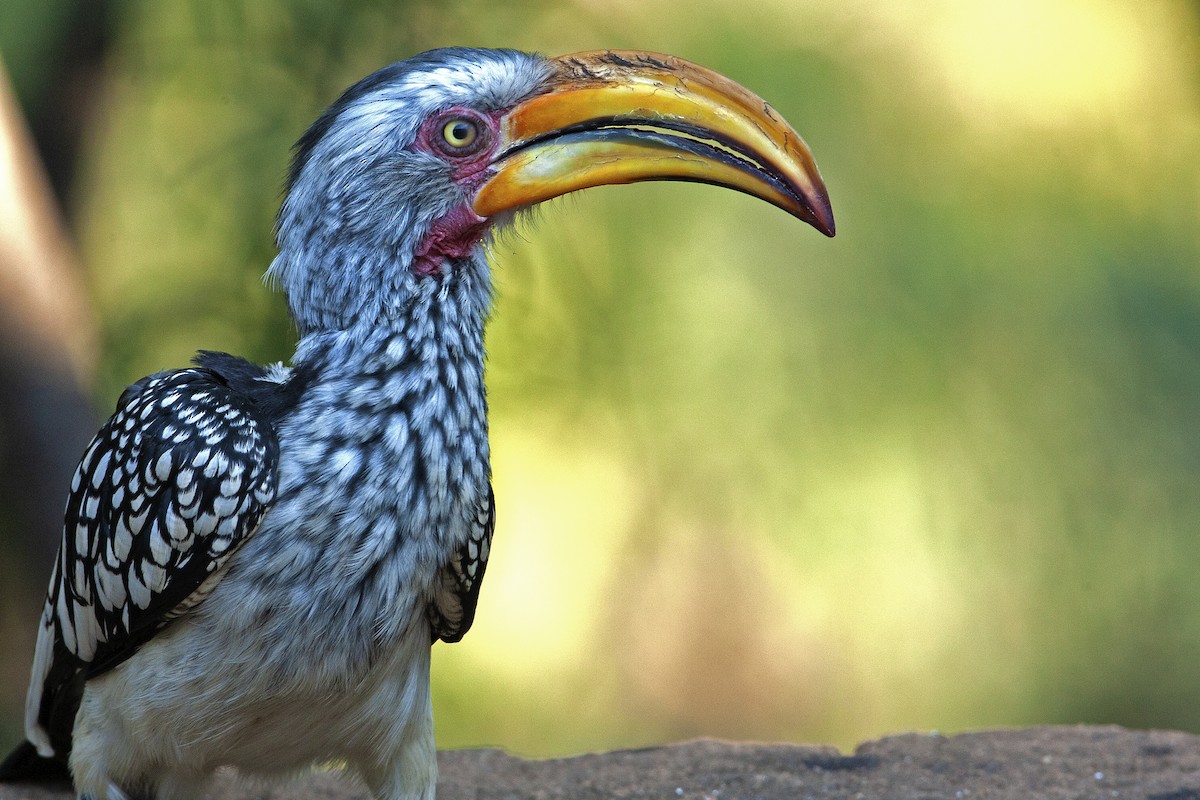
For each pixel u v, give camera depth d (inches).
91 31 431.2
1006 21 445.1
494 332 396.2
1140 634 486.3
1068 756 300.0
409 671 239.0
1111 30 450.3
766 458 430.6
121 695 234.4
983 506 451.5
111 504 230.2
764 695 517.0
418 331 230.2
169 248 408.5
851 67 438.3
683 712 512.1
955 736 316.5
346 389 225.9
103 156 441.7
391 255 231.9
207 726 231.0
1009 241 447.8
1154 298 453.1
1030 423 447.8
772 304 428.5
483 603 482.3
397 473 224.5
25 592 440.8
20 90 434.3
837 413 431.5
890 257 433.7
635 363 415.8
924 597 470.3
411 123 233.6
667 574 489.7
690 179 242.2
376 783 247.1
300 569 221.6
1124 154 453.4
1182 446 453.4
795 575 488.1
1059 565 462.6
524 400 405.4
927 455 440.5
